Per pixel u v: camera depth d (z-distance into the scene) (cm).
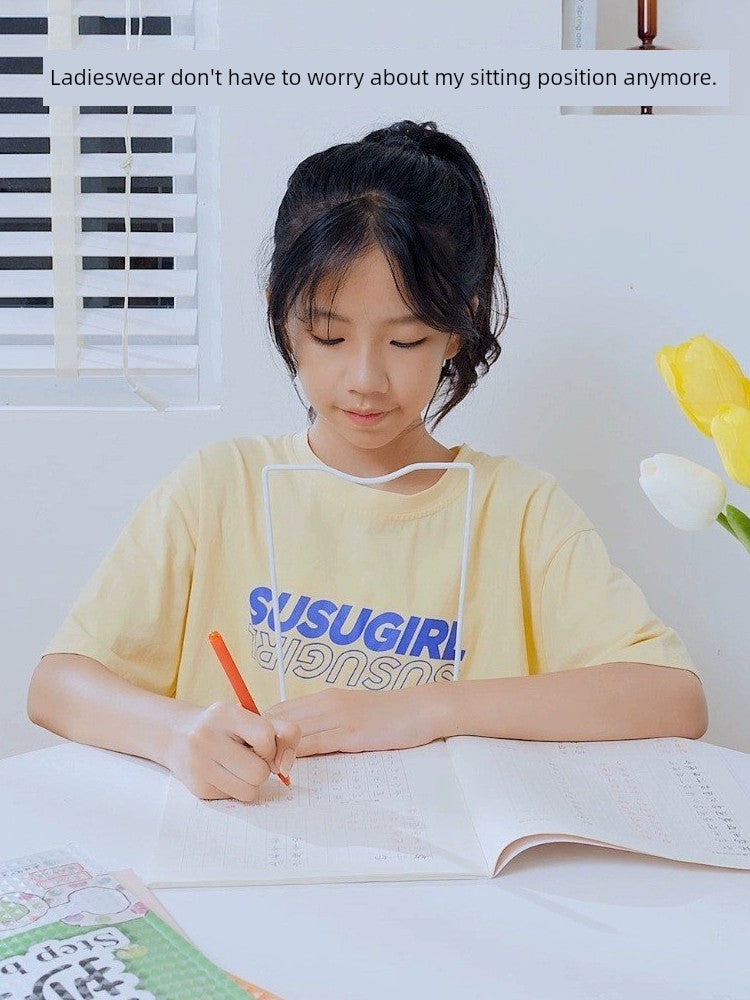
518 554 104
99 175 126
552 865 62
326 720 78
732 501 125
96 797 71
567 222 122
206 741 70
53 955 51
